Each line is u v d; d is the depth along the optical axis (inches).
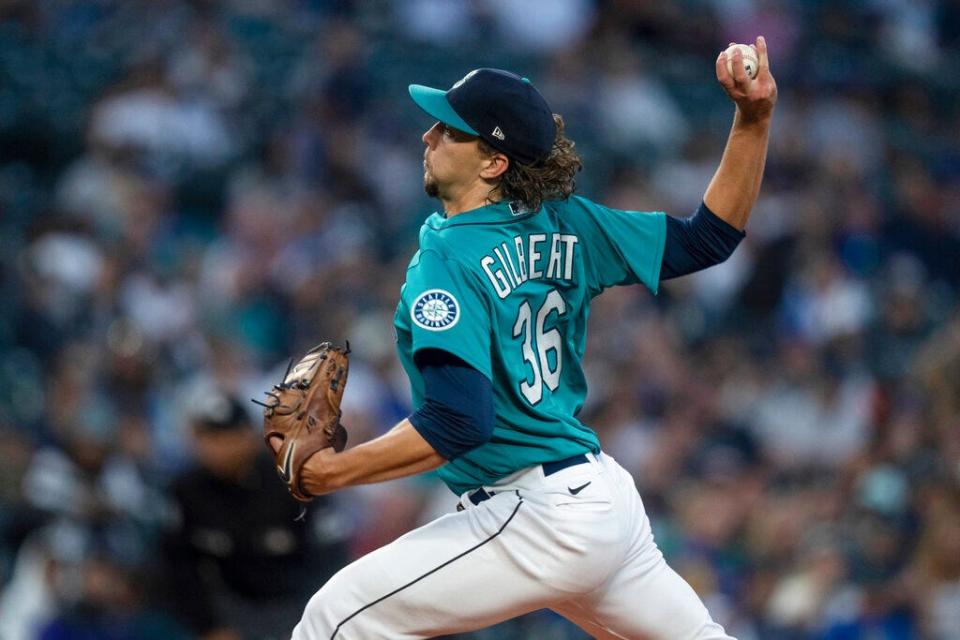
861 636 1141.1
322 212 1664.6
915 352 1788.9
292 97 1899.6
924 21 2652.6
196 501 897.5
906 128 2358.5
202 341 1382.9
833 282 1788.9
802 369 1626.5
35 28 1881.2
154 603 1034.1
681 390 1533.0
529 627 1116.5
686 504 1311.5
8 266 1466.5
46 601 1055.0
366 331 1437.0
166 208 1654.8
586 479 529.3
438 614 527.8
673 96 2242.9
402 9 2183.8
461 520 532.7
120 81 1820.9
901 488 1274.6
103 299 1428.4
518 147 527.2
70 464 1103.0
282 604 908.6
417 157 1913.1
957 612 1134.4
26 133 1793.8
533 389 529.3
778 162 2057.1
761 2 2452.0
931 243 2086.6
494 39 2228.1
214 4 1987.0
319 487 506.9
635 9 2330.2
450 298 503.8
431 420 493.0
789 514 1279.5
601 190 1982.0
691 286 1776.6
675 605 551.2
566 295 547.2
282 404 513.0
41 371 1358.3
